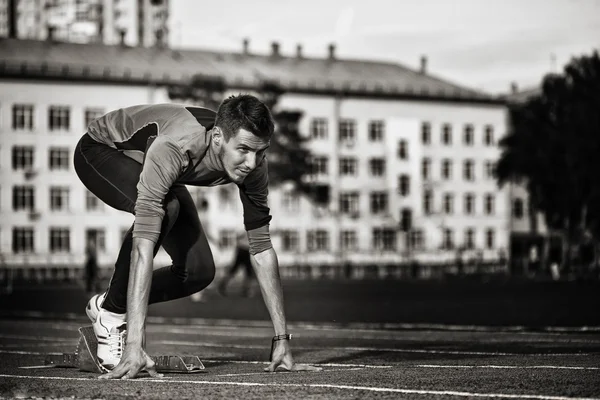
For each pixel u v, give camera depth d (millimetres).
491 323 18719
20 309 29000
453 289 46312
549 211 93375
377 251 108375
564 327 16828
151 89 97562
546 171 90500
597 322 18594
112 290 7520
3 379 6793
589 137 88938
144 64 100688
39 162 96688
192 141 6980
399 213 110875
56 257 96438
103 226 97875
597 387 5785
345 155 108125
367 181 109250
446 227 114125
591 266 95688
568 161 90250
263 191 7582
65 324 20000
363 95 108875
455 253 111062
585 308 24922
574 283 56031
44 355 10367
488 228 116250
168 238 7660
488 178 116250
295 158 89562
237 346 12203
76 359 7984
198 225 7699
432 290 45125
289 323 19828
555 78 91375
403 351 10625
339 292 43469
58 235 97250
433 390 5715
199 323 20312
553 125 91500
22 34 164750
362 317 21875
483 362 8289
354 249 108250
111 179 7617
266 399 5305
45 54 98750
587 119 89125
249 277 40594
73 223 97312
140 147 7453
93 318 7695
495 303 28766
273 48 112250
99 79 96750
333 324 18969
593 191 90312
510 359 8633
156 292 7723
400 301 31500
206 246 7738
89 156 7730
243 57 109688
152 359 7469
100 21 158500
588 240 94062
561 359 8445
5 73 95188
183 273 7672
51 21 157875
